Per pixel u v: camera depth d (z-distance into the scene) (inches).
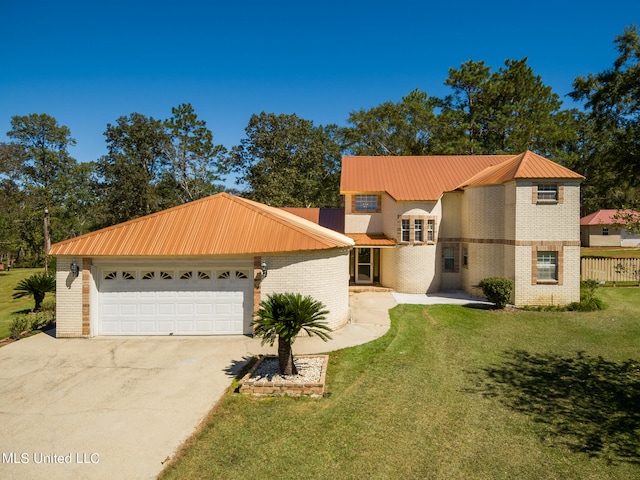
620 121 1140.5
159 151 1785.2
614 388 338.6
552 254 684.1
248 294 499.8
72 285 491.5
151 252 482.6
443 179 895.1
